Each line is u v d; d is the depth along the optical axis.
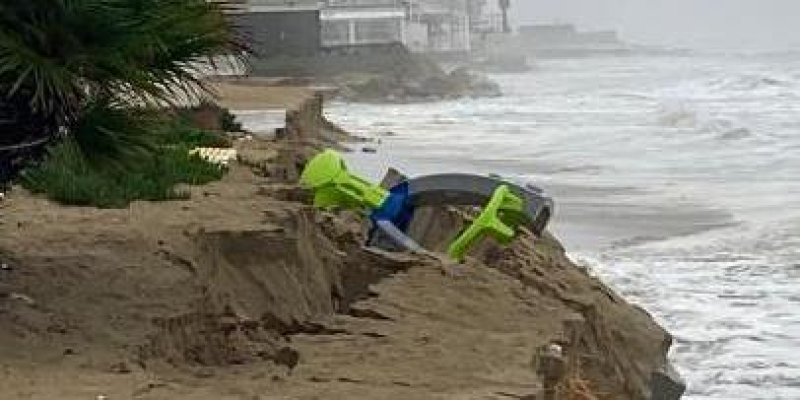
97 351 10.70
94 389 9.60
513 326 12.80
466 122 86.38
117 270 12.80
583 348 14.20
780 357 23.00
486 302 13.71
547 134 75.12
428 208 19.19
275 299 13.71
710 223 40.12
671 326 25.66
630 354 16.80
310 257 14.96
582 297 16.78
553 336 12.37
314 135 54.91
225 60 11.70
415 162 54.19
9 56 9.78
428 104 111.25
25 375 9.92
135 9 10.21
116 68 10.23
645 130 76.56
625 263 32.97
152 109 11.05
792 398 20.55
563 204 44.69
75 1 10.00
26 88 10.17
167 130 12.39
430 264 15.12
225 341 11.91
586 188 49.22
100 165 10.82
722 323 25.83
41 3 9.95
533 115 93.62
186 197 18.50
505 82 157.00
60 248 13.67
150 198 18.05
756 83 126.19
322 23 127.62
